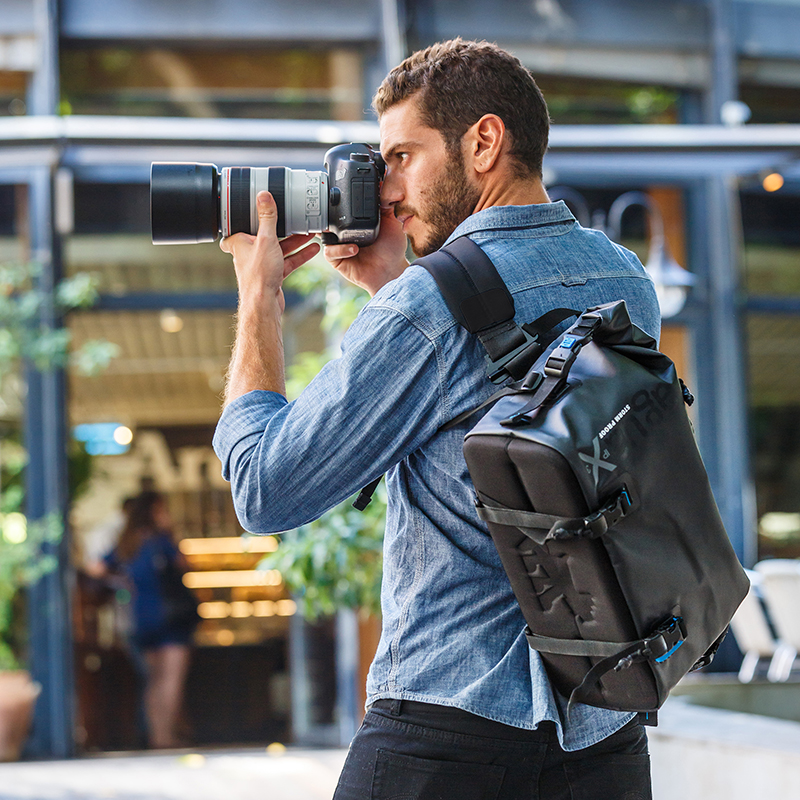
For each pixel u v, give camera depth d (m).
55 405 9.48
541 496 1.82
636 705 1.94
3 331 9.15
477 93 2.21
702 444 10.79
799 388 10.92
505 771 2.04
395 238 2.58
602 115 10.77
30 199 9.62
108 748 9.59
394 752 2.07
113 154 6.61
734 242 10.82
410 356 2.03
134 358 9.90
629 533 1.86
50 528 9.30
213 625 9.82
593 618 1.89
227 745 9.76
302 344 9.56
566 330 2.06
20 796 7.91
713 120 10.94
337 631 9.86
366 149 2.43
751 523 10.68
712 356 10.85
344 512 6.41
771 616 10.59
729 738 4.40
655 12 10.85
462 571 2.06
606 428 1.84
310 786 8.27
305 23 10.13
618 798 2.15
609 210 10.75
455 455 2.06
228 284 9.94
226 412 2.19
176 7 10.02
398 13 9.86
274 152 6.51
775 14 11.11
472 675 2.03
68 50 9.98
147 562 9.77
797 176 10.93
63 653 9.35
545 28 10.55
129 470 9.81
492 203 2.23
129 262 9.81
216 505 9.90
